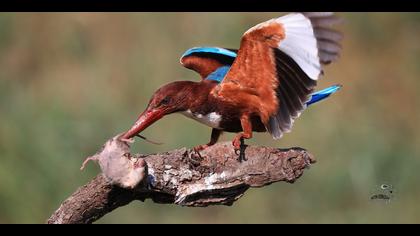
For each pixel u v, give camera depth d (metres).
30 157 13.23
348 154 13.52
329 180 13.18
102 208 7.36
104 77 15.14
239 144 7.70
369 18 16.27
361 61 15.88
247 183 7.64
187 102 8.12
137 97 14.77
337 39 7.56
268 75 7.83
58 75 15.47
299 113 7.79
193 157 7.56
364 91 15.27
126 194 7.37
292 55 7.59
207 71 8.64
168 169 7.49
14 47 16.06
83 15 16.14
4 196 12.80
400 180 13.25
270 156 7.66
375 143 13.57
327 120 13.89
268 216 13.09
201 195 7.58
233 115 8.10
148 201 13.02
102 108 14.18
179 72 15.09
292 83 7.75
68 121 13.73
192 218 13.09
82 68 15.55
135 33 15.84
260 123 8.16
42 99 14.74
